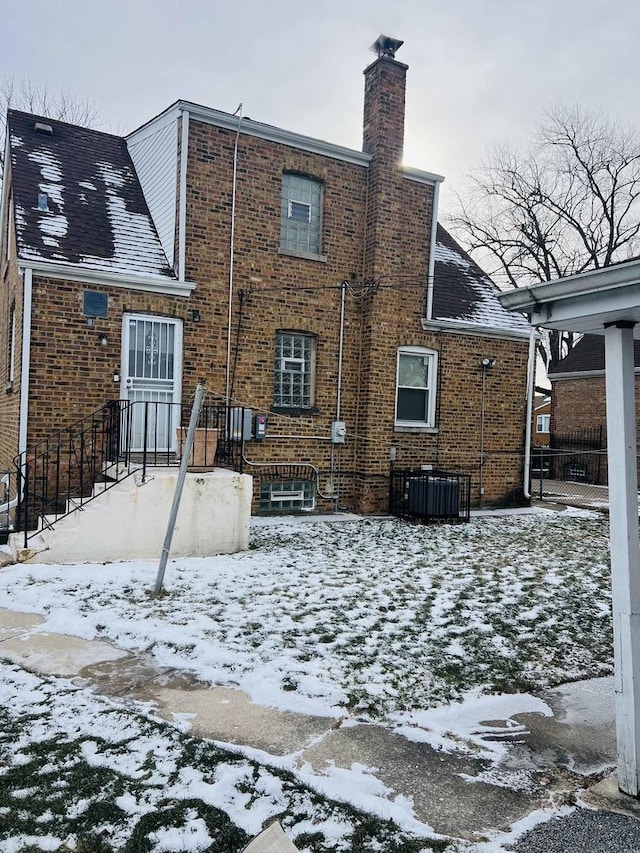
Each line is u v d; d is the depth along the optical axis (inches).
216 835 107.9
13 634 202.1
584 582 289.1
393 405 474.6
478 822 114.3
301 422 445.7
